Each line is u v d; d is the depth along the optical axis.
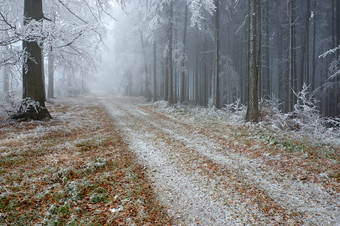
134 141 8.74
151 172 5.68
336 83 16.47
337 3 17.02
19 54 9.50
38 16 10.71
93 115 14.72
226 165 6.07
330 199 4.17
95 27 10.88
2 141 6.91
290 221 3.56
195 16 15.23
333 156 6.25
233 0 20.28
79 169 5.26
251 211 3.88
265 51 21.39
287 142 7.40
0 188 4.02
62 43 11.94
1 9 13.25
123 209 3.78
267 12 18.95
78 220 3.38
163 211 3.91
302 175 5.20
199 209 3.98
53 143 7.31
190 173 5.60
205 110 16.16
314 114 10.16
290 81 13.55
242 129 9.77
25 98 10.35
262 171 5.58
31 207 3.62
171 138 9.21
